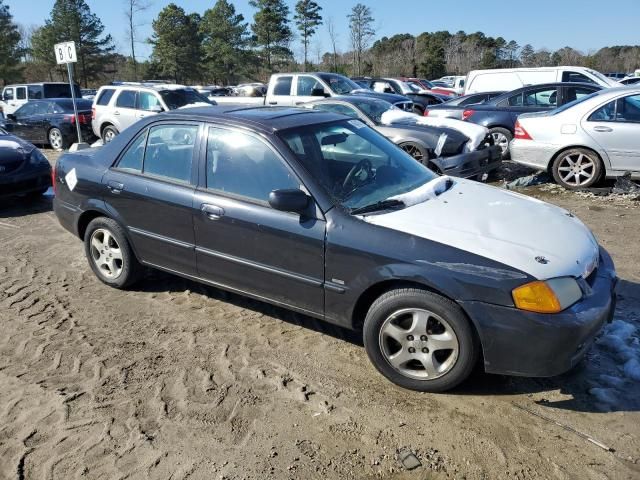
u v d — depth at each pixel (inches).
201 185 159.5
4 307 179.5
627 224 255.3
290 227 140.6
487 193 157.9
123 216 178.2
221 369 140.9
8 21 1929.1
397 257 125.9
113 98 530.9
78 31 1941.4
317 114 170.6
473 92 548.1
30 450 113.2
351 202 139.8
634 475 104.0
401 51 2193.7
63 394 131.5
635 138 299.0
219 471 106.8
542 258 121.2
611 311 129.6
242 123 154.8
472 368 124.5
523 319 115.1
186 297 185.2
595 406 124.0
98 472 107.0
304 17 1886.1
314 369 140.7
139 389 133.0
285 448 112.6
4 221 285.1
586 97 320.8
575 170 319.6
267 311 173.6
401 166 165.6
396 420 120.6
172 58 2108.8
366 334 133.1
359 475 105.3
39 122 581.0
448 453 110.6
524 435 115.2
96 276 202.5
